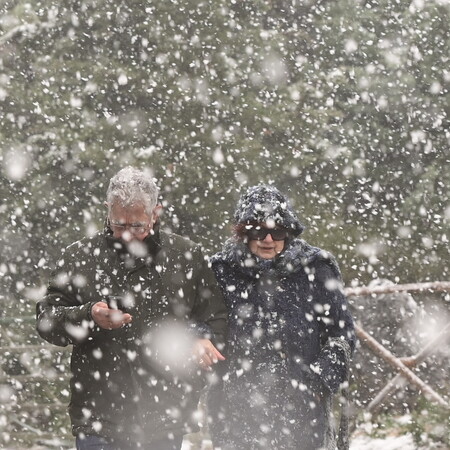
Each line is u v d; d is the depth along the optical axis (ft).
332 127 84.58
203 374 20.10
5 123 81.15
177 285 19.61
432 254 78.07
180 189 78.54
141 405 19.08
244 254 21.18
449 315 63.16
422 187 80.94
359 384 44.75
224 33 83.51
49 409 46.03
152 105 81.92
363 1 94.94
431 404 36.50
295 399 20.97
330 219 78.64
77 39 84.23
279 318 21.06
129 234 18.88
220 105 81.00
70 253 19.62
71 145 78.84
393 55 87.20
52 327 18.97
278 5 95.50
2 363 53.31
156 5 83.46
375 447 36.83
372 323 47.03
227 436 21.15
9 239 80.79
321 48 89.40
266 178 79.87
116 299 18.28
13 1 88.89
